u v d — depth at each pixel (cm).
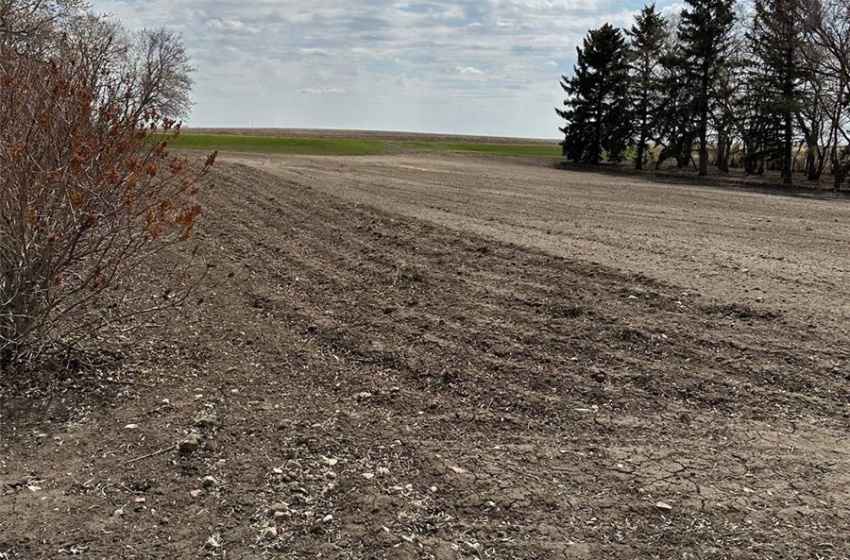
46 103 466
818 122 3519
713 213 1659
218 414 427
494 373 490
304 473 361
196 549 297
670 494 343
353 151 5391
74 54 533
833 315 588
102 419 420
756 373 482
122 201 466
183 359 517
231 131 10025
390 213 1140
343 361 521
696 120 3975
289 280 742
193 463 368
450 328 574
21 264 451
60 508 327
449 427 417
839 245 1084
